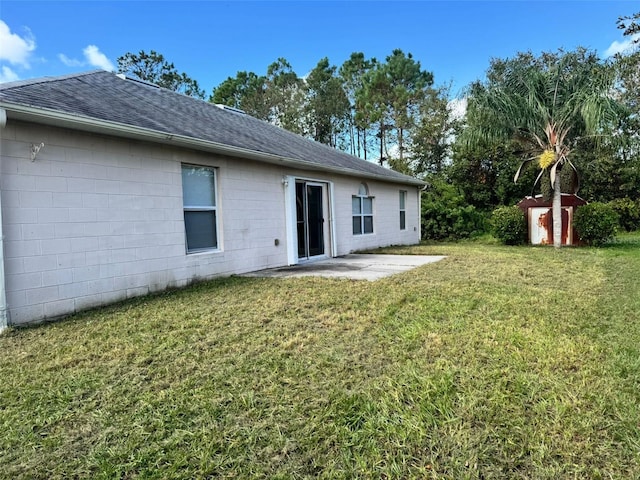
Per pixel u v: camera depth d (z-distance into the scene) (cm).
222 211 699
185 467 181
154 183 580
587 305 435
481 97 1074
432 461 181
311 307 449
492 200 2017
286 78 3003
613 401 225
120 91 722
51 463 186
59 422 221
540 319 384
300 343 333
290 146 980
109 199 518
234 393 248
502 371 266
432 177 2094
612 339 327
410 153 2344
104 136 512
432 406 224
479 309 427
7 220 415
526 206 1279
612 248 1064
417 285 556
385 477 172
